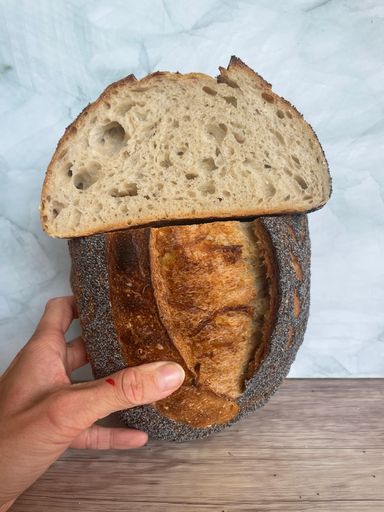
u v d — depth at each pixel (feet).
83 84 0.98
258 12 0.96
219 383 0.73
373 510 0.74
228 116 0.77
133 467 0.82
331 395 0.95
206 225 0.71
